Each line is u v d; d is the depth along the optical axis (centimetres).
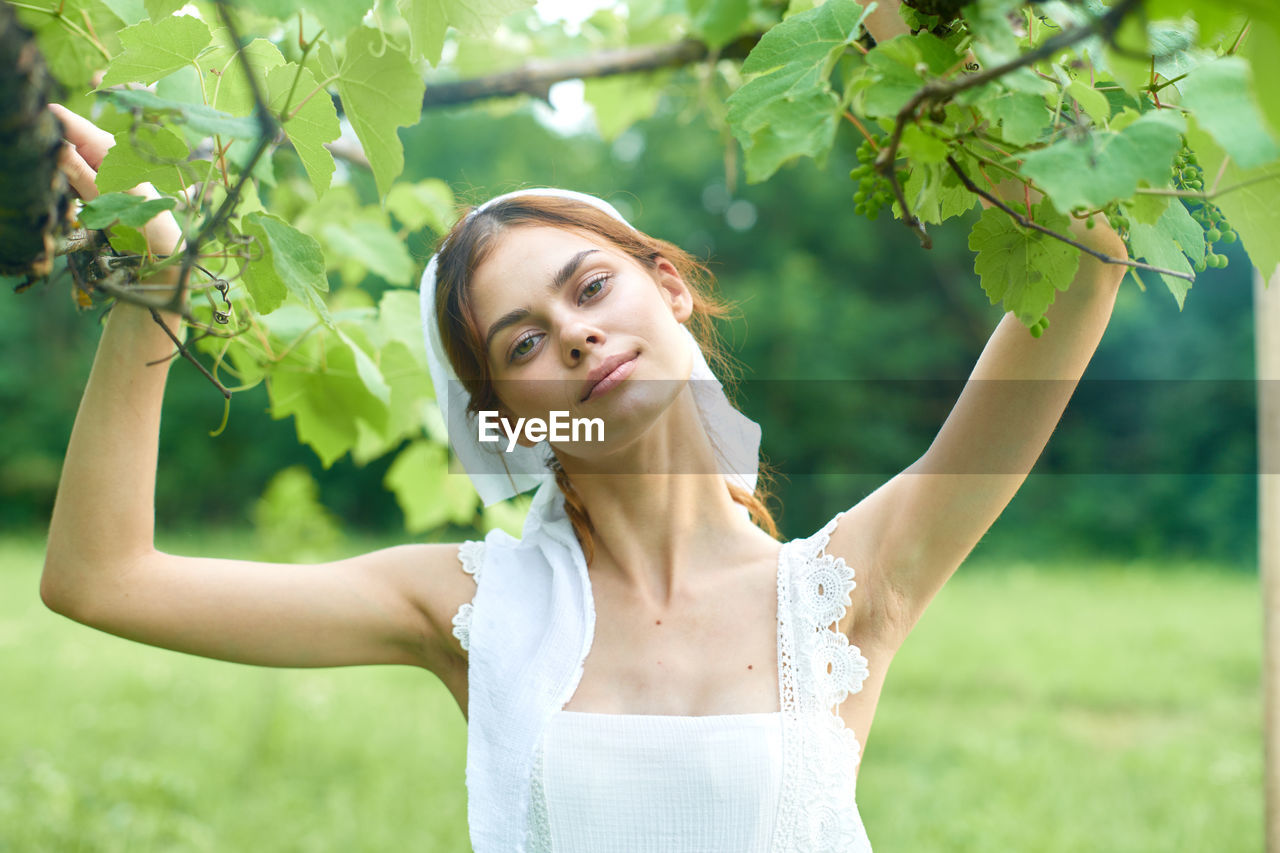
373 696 675
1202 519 1345
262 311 108
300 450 1548
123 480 136
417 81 109
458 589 147
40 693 665
